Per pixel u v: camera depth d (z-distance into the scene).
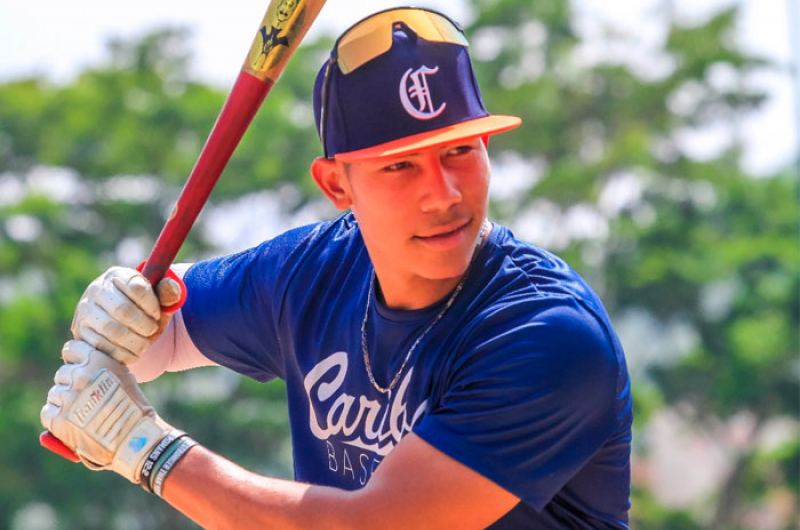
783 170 99.75
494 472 9.14
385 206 9.28
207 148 10.23
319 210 92.31
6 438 77.31
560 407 9.16
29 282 85.94
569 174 88.94
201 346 11.55
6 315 79.88
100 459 9.94
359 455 10.23
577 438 9.32
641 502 90.75
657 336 93.62
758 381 88.88
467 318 9.59
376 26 9.44
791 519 95.75
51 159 90.94
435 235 9.20
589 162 90.88
